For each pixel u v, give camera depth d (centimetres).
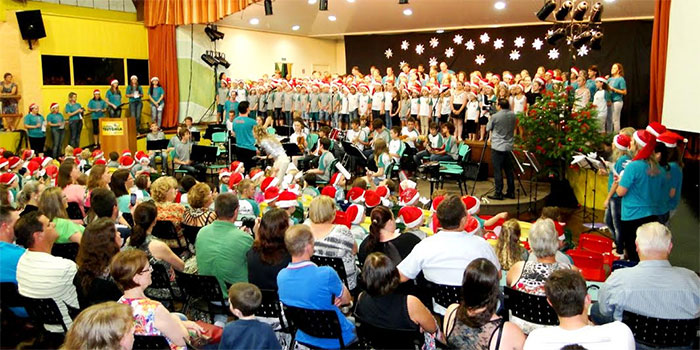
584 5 1020
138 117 1571
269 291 368
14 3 1391
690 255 638
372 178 850
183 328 315
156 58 1667
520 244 473
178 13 1616
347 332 349
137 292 309
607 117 1266
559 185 963
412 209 463
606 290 330
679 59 706
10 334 375
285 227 388
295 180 805
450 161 1073
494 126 944
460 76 1470
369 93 1633
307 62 2198
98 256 356
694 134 820
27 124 1341
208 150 1068
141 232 413
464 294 273
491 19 1686
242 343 280
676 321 305
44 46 1437
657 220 551
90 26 1532
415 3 1633
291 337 378
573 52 1612
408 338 297
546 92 980
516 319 346
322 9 1288
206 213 498
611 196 641
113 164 1025
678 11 714
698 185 805
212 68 1812
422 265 369
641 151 536
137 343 292
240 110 1009
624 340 258
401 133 1223
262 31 1991
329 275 340
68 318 369
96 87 1558
